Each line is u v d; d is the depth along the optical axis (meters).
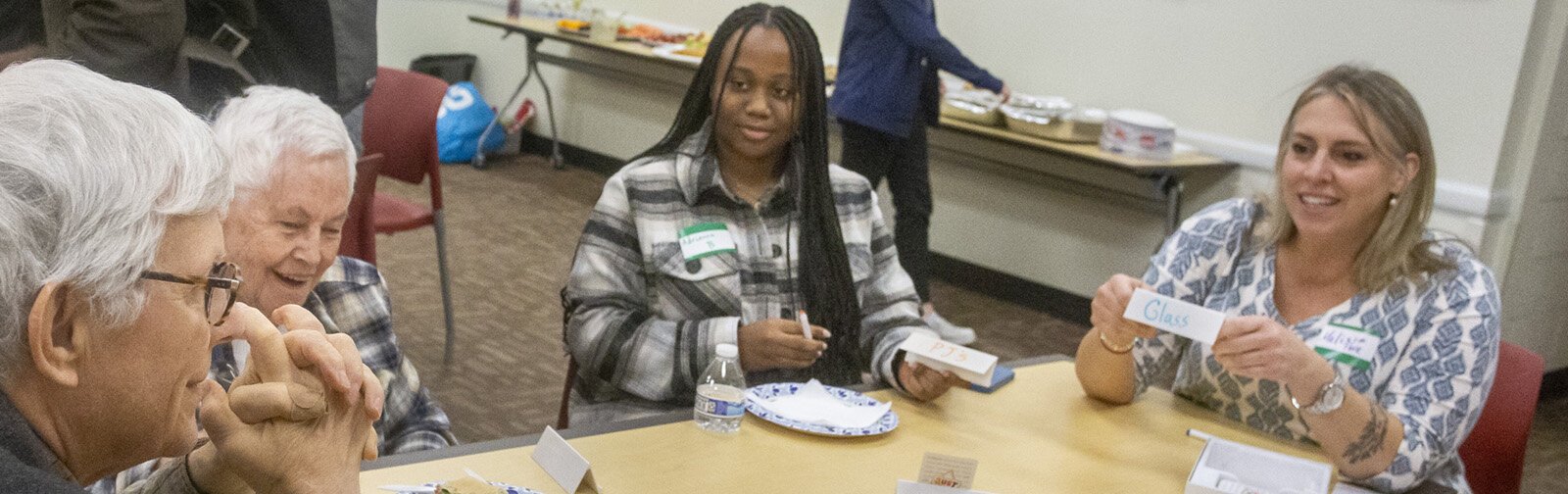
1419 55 4.49
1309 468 1.77
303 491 1.08
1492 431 2.18
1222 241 2.25
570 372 2.34
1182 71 5.07
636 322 2.21
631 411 2.23
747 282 2.29
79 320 0.89
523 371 4.13
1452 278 2.07
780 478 1.66
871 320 2.42
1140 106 5.22
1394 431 1.89
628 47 6.52
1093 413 2.08
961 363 1.98
